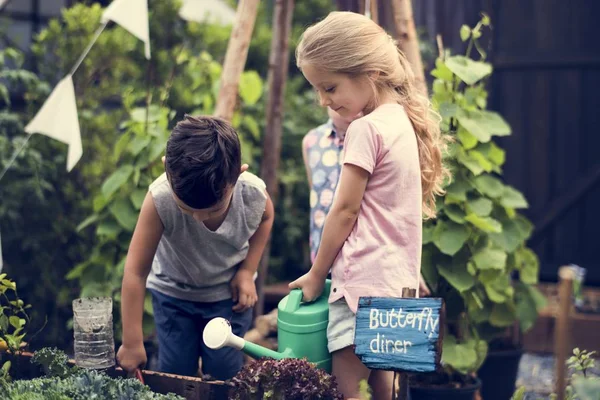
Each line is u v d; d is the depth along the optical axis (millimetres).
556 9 5879
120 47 4605
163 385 2449
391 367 2037
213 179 2254
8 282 2633
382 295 2219
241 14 3461
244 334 2820
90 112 4578
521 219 3646
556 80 5938
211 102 4266
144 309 3445
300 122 5148
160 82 4688
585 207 5938
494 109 6062
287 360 2174
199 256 2627
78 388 2115
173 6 4734
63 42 4613
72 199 4445
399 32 3326
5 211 4160
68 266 4387
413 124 2418
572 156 5941
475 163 3314
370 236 2258
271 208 2721
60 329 4297
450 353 3189
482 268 3236
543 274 6008
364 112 2410
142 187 3564
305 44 2332
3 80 5230
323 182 3176
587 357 2529
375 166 2277
